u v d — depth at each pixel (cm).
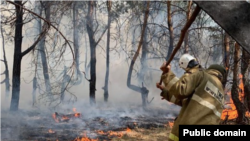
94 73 1689
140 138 884
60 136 896
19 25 1374
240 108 1016
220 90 348
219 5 219
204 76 346
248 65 1010
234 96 1027
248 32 212
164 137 902
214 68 364
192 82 343
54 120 1157
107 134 935
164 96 372
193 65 377
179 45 329
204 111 336
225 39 1162
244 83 1015
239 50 1023
